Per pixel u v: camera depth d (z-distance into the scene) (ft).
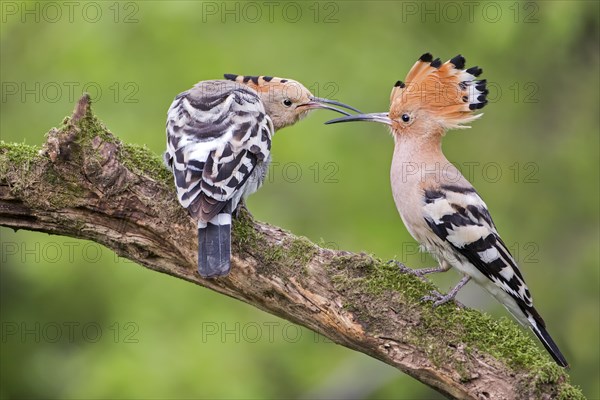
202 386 41.96
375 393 47.44
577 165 51.11
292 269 23.59
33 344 47.29
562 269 49.73
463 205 26.35
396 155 27.91
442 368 22.65
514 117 52.21
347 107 32.89
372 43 49.29
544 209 50.85
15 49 47.60
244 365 43.62
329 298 23.43
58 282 45.44
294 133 45.57
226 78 33.22
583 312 48.26
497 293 26.61
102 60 45.29
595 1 48.88
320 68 47.37
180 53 45.85
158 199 23.93
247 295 24.22
